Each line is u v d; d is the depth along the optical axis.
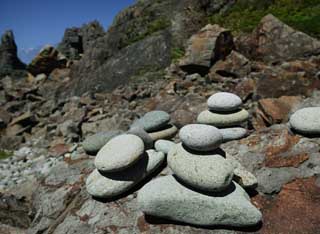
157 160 0.51
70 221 0.46
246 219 0.38
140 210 0.44
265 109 0.81
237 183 0.45
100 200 0.48
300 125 0.54
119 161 0.46
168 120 0.65
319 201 0.42
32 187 0.69
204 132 0.44
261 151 0.54
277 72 1.10
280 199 0.44
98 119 1.22
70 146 1.08
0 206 0.64
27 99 2.03
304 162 0.49
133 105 1.28
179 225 0.41
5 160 1.13
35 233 0.50
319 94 0.88
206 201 0.39
